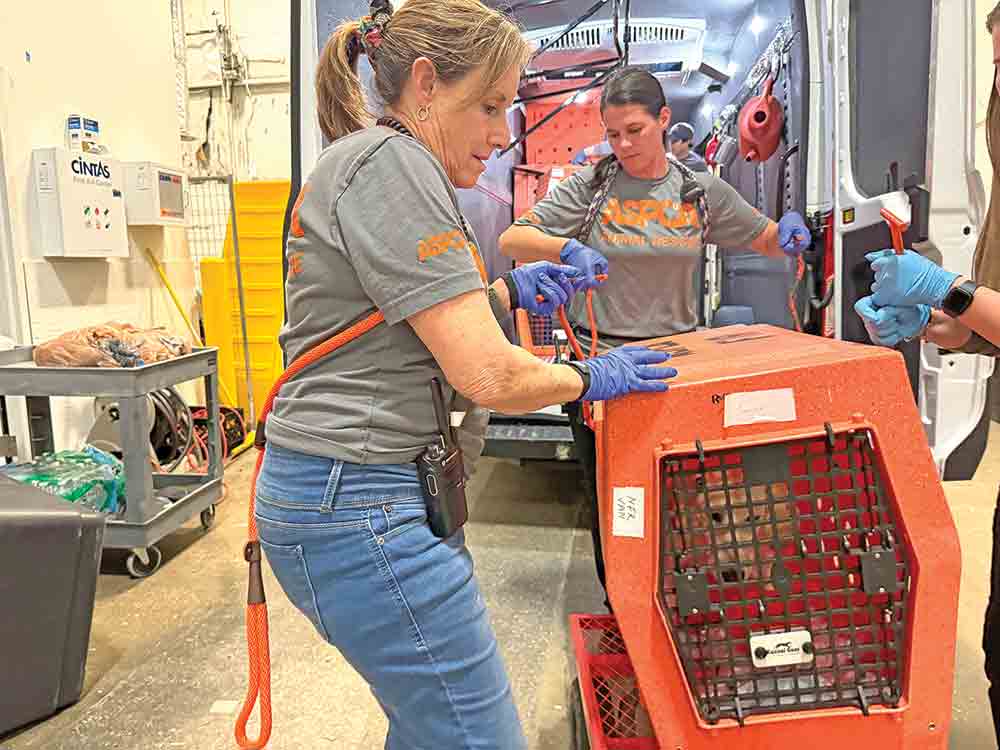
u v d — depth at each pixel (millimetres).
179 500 2990
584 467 1573
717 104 4371
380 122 1056
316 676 2119
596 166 2207
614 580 1135
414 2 1013
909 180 1792
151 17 4391
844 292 2137
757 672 1141
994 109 1489
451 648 1021
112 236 3742
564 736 1810
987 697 1930
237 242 4590
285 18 6137
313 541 1007
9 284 3314
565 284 1333
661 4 3543
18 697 1884
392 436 994
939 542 1102
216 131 6305
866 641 1143
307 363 1024
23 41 3400
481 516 3400
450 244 920
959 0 1663
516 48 1008
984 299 1240
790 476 1103
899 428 1090
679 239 2137
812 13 2498
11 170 3305
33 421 3162
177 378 2932
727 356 1278
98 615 2514
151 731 1889
